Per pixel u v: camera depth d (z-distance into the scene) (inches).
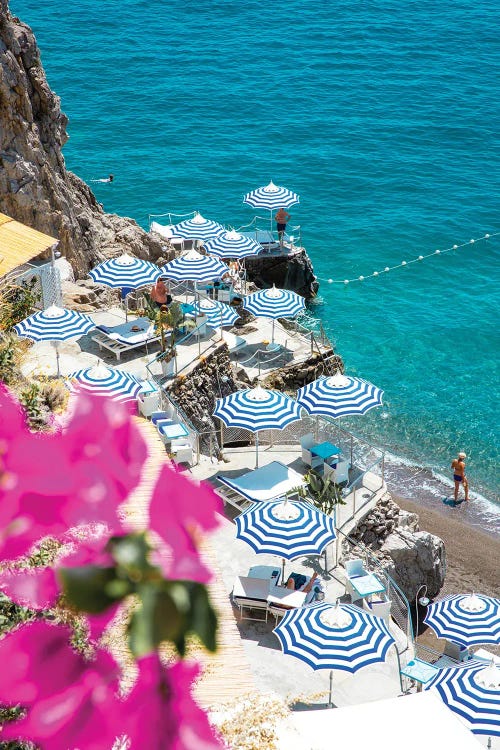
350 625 749.9
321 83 3292.3
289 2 4215.1
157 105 3024.1
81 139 2755.9
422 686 801.6
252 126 2908.5
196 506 89.4
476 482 1453.0
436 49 3693.4
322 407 1149.1
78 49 3518.7
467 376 1740.9
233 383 1380.4
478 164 2728.8
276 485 1027.3
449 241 2292.1
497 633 924.0
